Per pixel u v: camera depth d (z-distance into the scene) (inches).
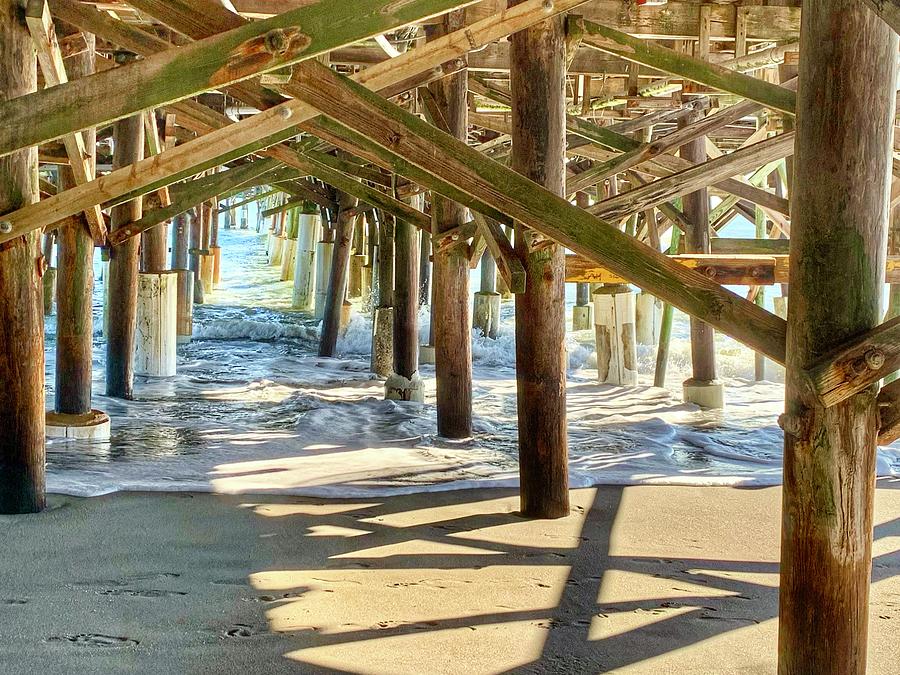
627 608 163.2
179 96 127.3
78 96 126.8
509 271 211.6
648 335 535.2
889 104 112.4
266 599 163.2
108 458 267.7
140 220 346.6
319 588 169.5
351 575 177.2
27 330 206.4
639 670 138.6
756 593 171.3
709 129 287.7
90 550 186.7
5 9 194.4
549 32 214.7
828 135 112.3
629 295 435.5
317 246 650.8
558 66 216.2
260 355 509.0
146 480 241.1
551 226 157.3
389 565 183.5
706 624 156.4
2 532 196.1
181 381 417.1
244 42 125.9
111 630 147.7
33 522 203.8
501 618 157.5
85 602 159.2
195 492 233.6
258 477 251.8
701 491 245.1
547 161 216.1
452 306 312.5
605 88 388.8
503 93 329.7
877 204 113.3
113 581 169.6
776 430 341.4
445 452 293.7
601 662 141.1
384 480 252.5
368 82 164.7
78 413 296.5
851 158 111.9
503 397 409.4
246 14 248.4
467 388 316.2
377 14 125.4
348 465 271.0
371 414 357.4
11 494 209.6
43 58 186.4
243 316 648.4
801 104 115.0
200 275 722.2
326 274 649.0
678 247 466.3
